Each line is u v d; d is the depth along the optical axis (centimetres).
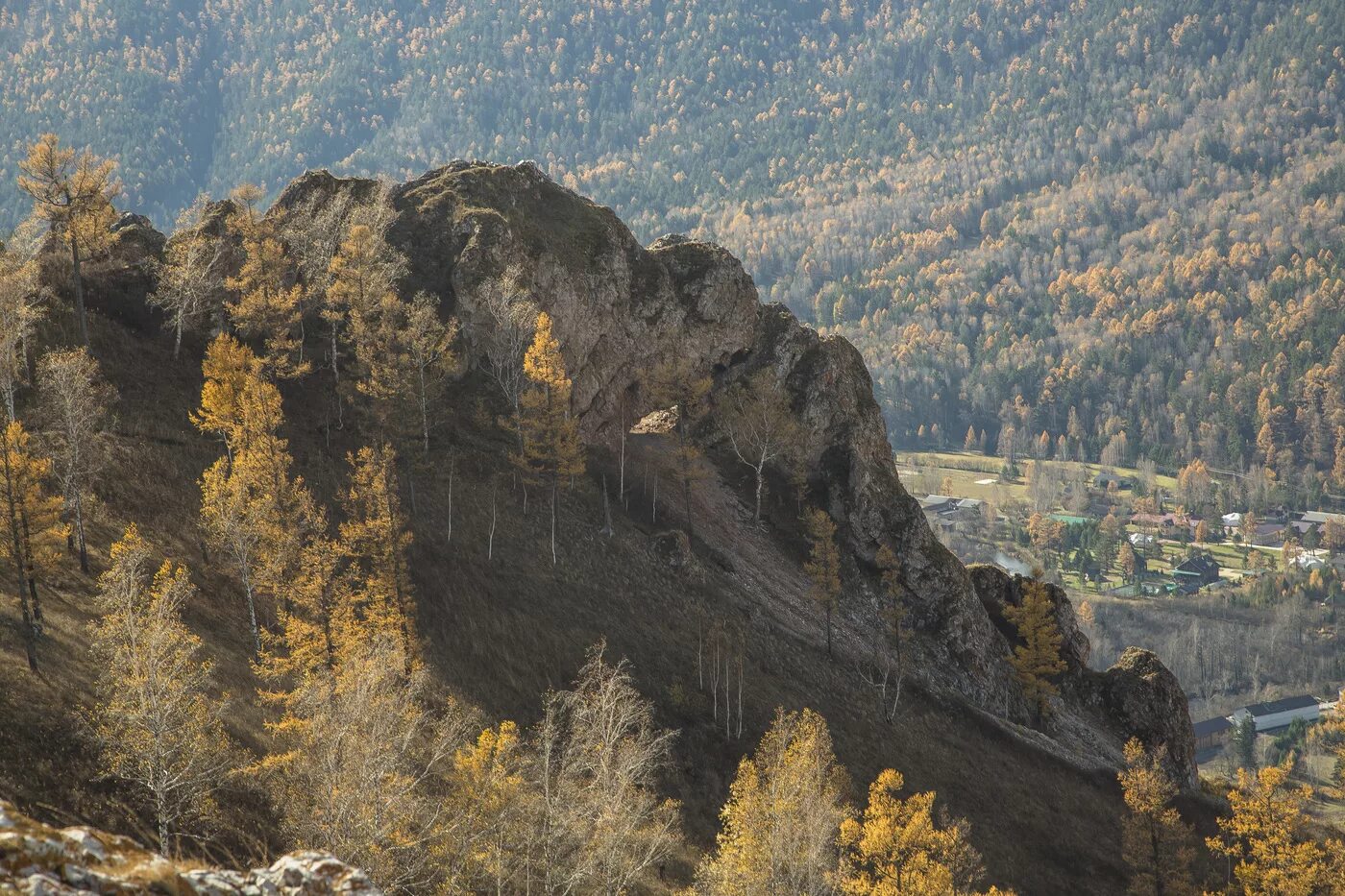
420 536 8062
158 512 6881
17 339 7169
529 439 9456
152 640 4147
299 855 2173
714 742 7712
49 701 4406
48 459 5672
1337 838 8356
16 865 1833
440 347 9088
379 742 4303
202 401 7806
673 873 6025
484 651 7394
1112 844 8831
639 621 8594
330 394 9225
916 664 10225
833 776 6712
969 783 8831
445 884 4291
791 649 9344
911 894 5641
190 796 4084
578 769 5462
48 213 7988
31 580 5006
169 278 8862
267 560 6147
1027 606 10662
